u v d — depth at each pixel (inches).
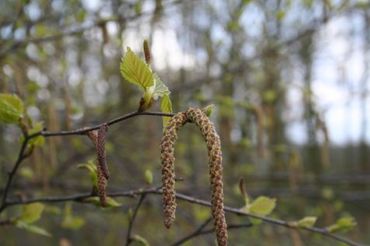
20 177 35.6
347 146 95.0
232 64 48.6
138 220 44.4
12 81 30.1
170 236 44.7
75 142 37.5
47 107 31.5
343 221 20.8
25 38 28.8
